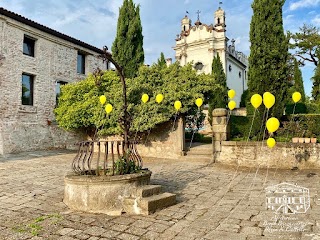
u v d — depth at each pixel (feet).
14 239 11.33
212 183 22.21
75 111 41.81
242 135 34.35
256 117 32.73
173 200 16.40
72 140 49.65
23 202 16.38
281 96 31.83
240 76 104.99
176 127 37.22
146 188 15.70
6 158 35.09
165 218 13.96
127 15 47.29
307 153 27.61
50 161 33.27
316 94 64.18
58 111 44.93
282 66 32.07
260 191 19.42
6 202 16.35
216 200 17.33
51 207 15.55
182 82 37.81
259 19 32.89
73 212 14.76
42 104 46.24
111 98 39.91
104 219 13.73
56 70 49.08
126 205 14.82
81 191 15.14
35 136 44.29
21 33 42.96
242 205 16.16
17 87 42.01
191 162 33.53
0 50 39.58
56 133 48.03
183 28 98.53
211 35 89.61
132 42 46.52
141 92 37.37
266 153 29.40
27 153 40.40
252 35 33.68
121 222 13.34
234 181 22.95
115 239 11.40
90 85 42.83
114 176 15.12
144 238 11.52
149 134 38.88
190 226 12.87
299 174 25.26
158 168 29.43
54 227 12.64
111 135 41.50
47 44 47.62
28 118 43.68
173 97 35.06
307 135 29.68
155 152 38.45
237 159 30.96
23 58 43.19
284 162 28.48
